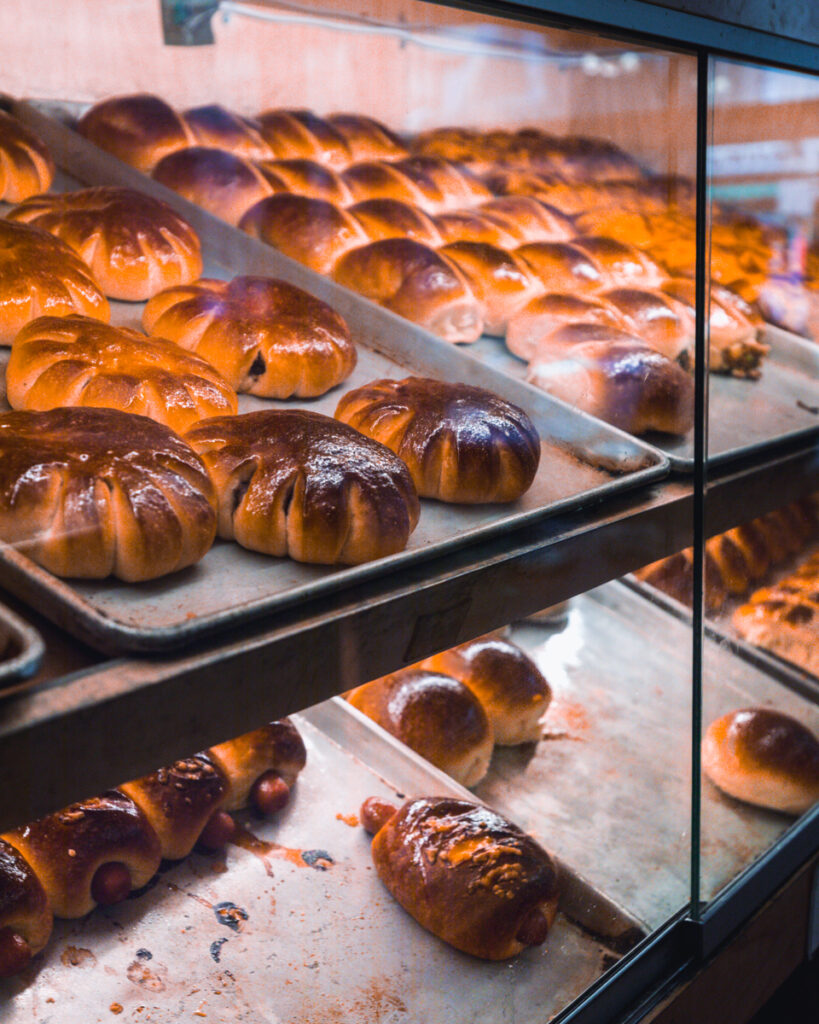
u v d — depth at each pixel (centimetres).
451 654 88
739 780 86
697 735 84
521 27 80
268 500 63
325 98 94
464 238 90
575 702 89
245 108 91
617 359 81
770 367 97
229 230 85
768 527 91
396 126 97
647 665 88
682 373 80
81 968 67
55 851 68
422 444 71
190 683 54
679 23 75
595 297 86
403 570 64
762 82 85
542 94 90
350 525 64
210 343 76
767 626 90
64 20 82
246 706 57
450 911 73
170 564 60
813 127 94
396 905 75
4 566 56
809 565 96
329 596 60
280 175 88
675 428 80
